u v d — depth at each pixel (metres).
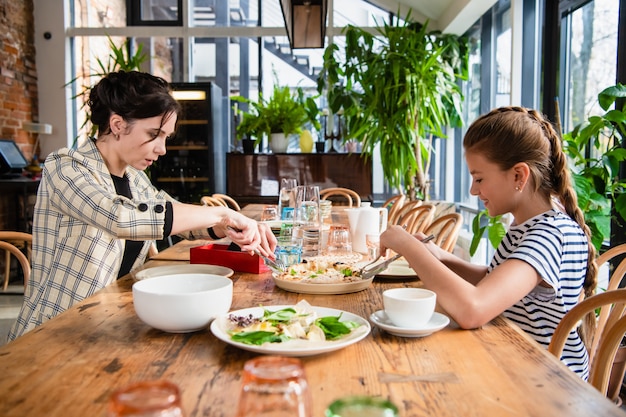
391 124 4.56
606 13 2.99
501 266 1.18
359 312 1.18
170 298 0.97
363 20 6.06
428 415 0.68
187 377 0.80
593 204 2.58
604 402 0.72
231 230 1.48
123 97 1.56
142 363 0.86
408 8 5.87
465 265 1.60
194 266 1.55
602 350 1.04
